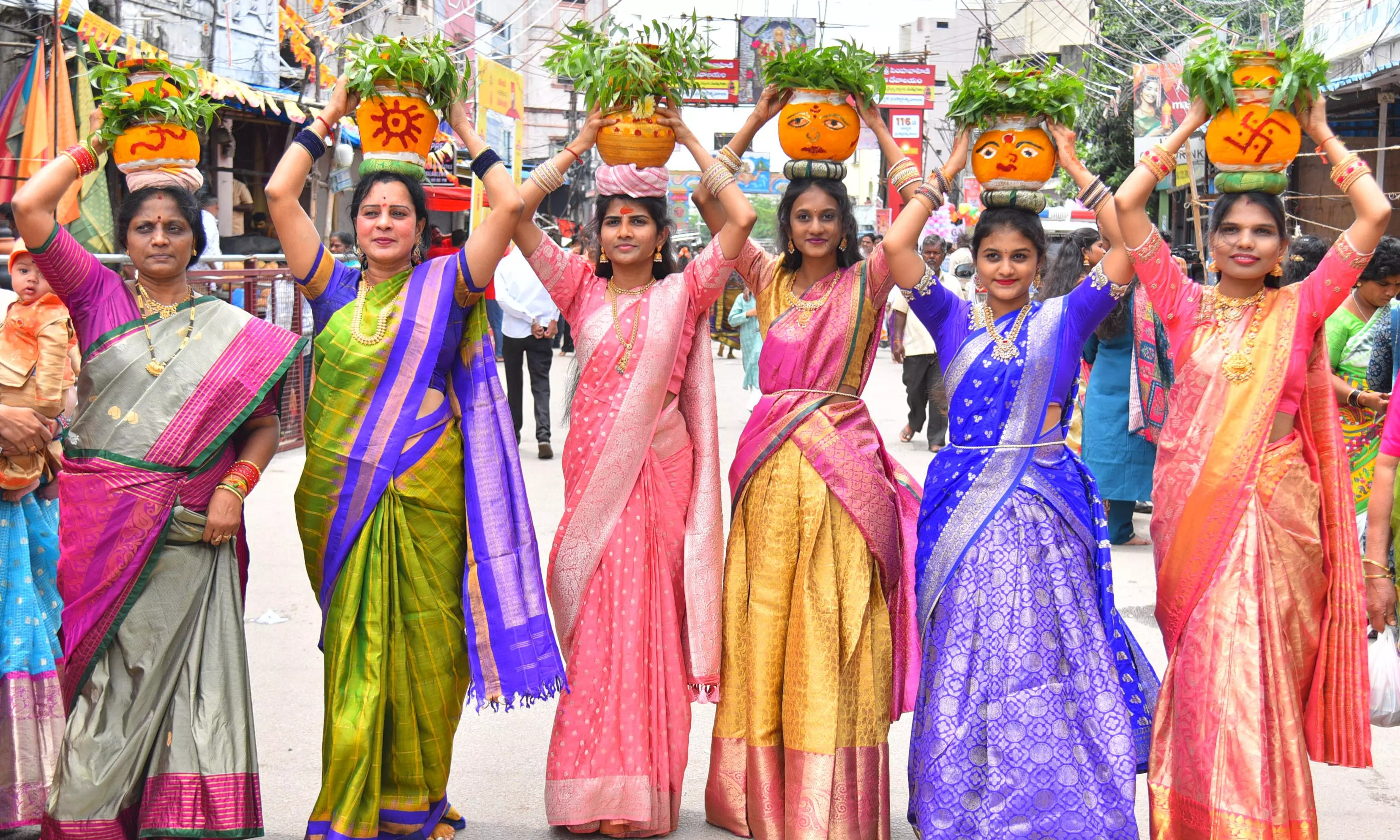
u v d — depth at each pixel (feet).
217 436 11.40
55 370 12.43
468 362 11.95
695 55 12.51
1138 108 43.39
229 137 45.11
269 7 45.57
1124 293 11.51
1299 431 11.02
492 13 81.92
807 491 12.12
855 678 12.00
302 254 11.77
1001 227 11.66
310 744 14.51
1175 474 11.16
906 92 82.69
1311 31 49.08
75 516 11.20
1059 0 53.62
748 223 12.32
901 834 12.53
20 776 11.85
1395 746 15.07
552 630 12.62
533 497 28.50
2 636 11.85
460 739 15.05
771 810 12.07
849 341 12.36
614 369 12.41
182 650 11.28
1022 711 10.94
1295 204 50.88
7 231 17.65
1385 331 17.46
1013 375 11.62
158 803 10.91
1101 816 10.73
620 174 12.49
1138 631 19.17
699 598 12.44
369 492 11.47
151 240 11.22
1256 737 10.43
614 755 12.10
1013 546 11.33
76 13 33.96
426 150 11.89
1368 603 12.09
